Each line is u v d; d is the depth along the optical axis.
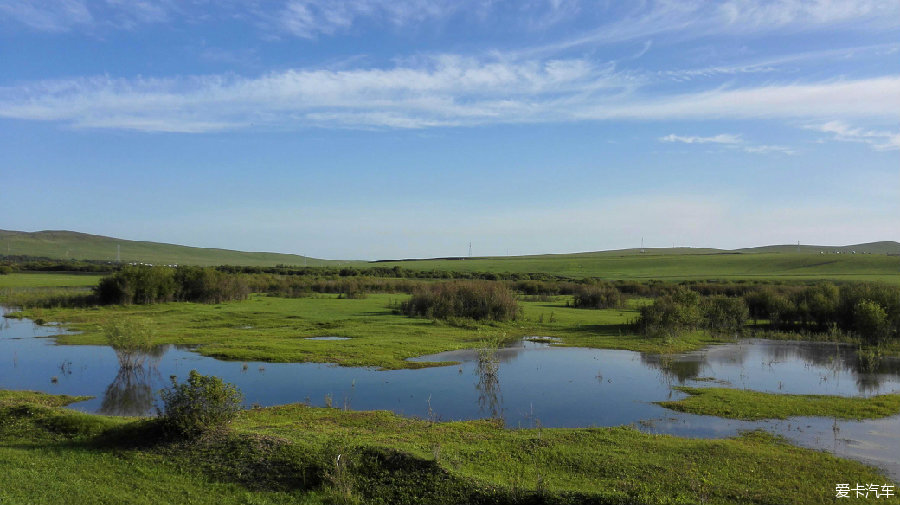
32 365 23.48
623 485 10.36
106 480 10.66
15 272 96.25
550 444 12.71
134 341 22.59
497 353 27.09
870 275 90.19
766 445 13.32
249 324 35.81
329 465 10.73
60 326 34.91
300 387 19.86
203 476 10.94
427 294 41.50
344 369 22.75
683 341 30.61
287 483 10.57
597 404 17.75
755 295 41.22
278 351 25.84
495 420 15.42
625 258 142.25
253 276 77.12
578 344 29.48
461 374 22.11
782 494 10.19
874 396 18.58
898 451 13.06
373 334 31.55
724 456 12.11
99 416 14.57
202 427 12.29
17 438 13.09
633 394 19.05
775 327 36.44
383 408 17.34
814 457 12.34
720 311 36.69
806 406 17.03
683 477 10.83
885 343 29.81
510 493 9.64
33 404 15.32
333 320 37.25
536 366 23.94
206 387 12.69
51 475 10.73
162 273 49.41
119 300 46.62
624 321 39.12
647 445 12.80
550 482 10.48
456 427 14.60
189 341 28.88
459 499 9.71
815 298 36.56
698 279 93.81
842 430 14.73
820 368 23.80
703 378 21.64
